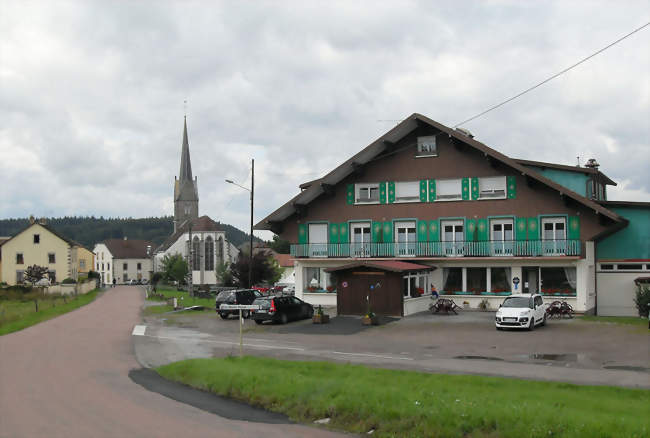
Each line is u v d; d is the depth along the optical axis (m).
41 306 49.53
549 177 39.84
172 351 21.81
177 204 142.12
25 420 11.18
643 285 34.06
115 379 15.98
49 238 84.00
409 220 38.38
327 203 40.53
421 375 15.02
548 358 19.31
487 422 9.81
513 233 35.78
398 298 32.66
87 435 10.04
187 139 143.25
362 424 10.66
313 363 17.08
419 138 38.47
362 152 38.09
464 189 37.12
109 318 37.84
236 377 14.31
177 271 100.88
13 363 19.02
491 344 22.81
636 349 20.92
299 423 11.14
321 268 40.69
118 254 150.00
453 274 37.50
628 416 10.05
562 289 34.47
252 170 44.91
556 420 9.52
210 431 10.34
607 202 35.47
